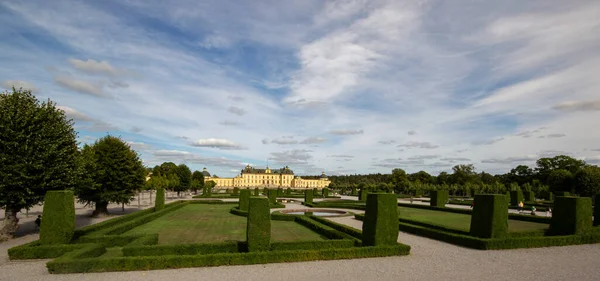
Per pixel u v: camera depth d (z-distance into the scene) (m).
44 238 18.27
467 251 18.97
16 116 22.66
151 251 16.98
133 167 37.59
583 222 22.12
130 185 36.75
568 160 92.12
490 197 20.75
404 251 17.89
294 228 28.19
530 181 100.06
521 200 52.91
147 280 13.37
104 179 35.56
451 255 17.92
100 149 36.12
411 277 13.88
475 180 119.19
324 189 83.62
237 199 72.69
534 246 20.08
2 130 22.11
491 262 16.39
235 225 29.50
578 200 22.16
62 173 24.16
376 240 18.25
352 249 17.16
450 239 21.61
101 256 16.33
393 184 115.88
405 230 26.30
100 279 13.49
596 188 61.50
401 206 54.34
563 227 22.45
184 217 36.09
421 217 36.78
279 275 14.11
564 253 18.47
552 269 15.16
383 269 15.06
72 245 17.45
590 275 14.21
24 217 34.31
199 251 17.53
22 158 22.20
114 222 27.09
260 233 17.27
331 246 19.02
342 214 40.09
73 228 19.59
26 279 13.52
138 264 14.79
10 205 22.67
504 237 20.62
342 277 13.85
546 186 76.94
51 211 18.56
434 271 14.77
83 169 27.28
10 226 22.80
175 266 15.09
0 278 13.71
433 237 23.22
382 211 18.47
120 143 37.25
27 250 16.95
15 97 23.70
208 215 38.25
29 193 22.28
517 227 28.64
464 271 14.78
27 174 22.41
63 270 14.23
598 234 21.59
